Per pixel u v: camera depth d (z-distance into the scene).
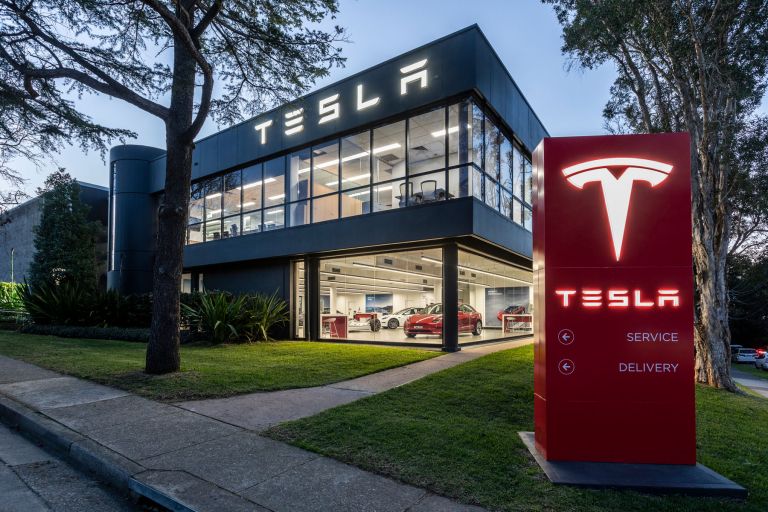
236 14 9.31
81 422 5.55
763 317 41.81
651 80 12.36
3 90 9.20
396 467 4.14
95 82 8.31
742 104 11.28
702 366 9.59
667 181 4.61
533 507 3.45
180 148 8.49
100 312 16.70
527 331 18.08
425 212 11.75
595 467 4.23
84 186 28.09
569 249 4.61
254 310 14.21
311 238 14.25
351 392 7.14
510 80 13.95
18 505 3.66
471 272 13.53
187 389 7.07
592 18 10.23
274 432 5.13
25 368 9.04
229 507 3.41
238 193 17.19
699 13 10.05
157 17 8.93
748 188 11.08
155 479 3.89
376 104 13.05
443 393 6.89
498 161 13.37
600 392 4.44
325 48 9.78
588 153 4.69
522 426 5.53
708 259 9.77
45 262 23.66
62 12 8.68
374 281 13.76
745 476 4.25
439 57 11.90
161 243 8.38
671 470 4.19
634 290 4.52
